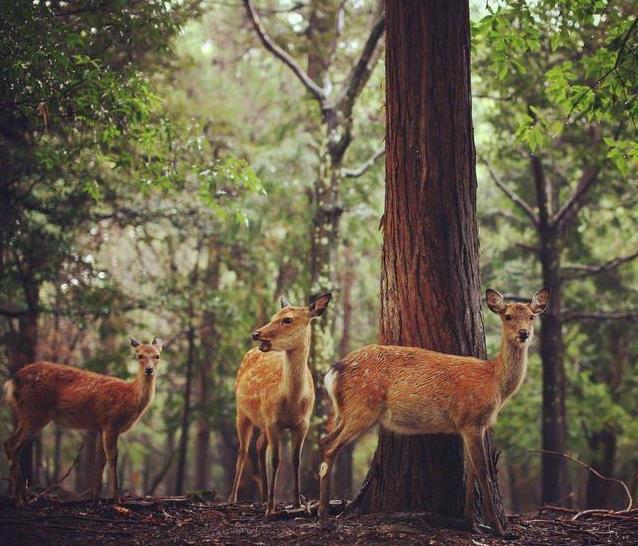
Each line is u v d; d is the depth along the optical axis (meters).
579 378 20.20
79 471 21.94
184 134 11.84
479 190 22.39
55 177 13.55
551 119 15.36
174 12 12.54
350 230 18.67
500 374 7.18
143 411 8.72
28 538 7.02
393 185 8.03
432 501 7.59
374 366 7.37
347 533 7.02
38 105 9.86
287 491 24.31
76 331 19.83
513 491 25.47
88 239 18.77
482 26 10.66
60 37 9.90
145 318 22.23
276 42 18.56
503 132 16.94
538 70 14.50
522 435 20.70
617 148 10.16
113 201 15.86
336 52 18.17
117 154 12.89
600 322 20.48
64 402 8.66
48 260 14.18
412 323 7.84
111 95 10.24
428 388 7.21
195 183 16.55
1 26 9.17
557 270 16.83
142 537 7.21
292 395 8.13
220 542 6.98
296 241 18.55
